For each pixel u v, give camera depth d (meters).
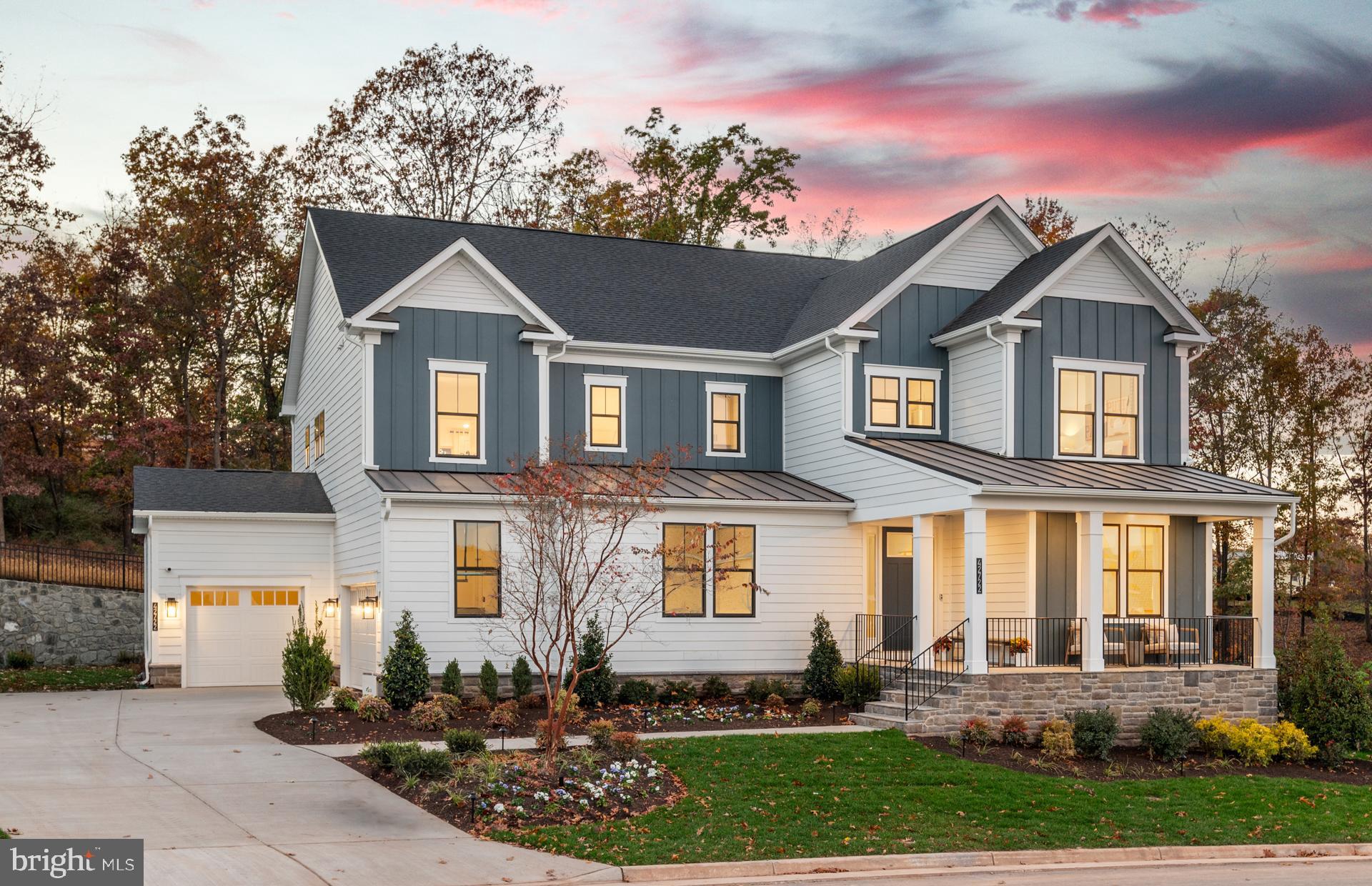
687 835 14.99
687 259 34.00
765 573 26.83
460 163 46.75
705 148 49.53
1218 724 22.75
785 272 34.72
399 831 14.55
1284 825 17.31
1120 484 24.89
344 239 29.53
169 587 28.81
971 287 29.62
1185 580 27.03
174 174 44.69
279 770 17.47
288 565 29.56
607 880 13.20
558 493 20.94
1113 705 23.61
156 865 12.39
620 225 47.53
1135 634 25.45
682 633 26.00
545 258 31.84
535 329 27.27
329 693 25.14
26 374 40.88
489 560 24.91
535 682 24.70
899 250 31.50
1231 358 40.94
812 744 20.19
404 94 45.88
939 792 17.66
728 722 23.03
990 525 26.88
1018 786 18.25
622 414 29.02
